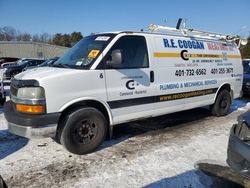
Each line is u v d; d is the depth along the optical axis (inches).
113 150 201.5
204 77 268.2
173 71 235.3
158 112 228.2
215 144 217.0
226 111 307.7
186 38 252.5
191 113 319.6
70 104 179.6
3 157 187.9
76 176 162.1
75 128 184.2
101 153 195.6
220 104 299.4
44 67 202.7
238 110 341.7
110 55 196.2
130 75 205.9
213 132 248.1
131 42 209.2
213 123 278.4
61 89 175.3
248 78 438.6
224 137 234.4
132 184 153.8
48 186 151.2
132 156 190.9
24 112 174.1
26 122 169.8
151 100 221.0
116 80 199.0
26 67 761.6
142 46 215.2
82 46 212.8
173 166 176.6
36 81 170.4
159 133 243.3
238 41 320.8
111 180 157.8
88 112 187.0
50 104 172.6
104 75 192.7
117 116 203.6
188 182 157.3
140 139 226.4
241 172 142.6
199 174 166.7
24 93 174.1
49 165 176.2
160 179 159.8
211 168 174.9
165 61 228.8
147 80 216.4
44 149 201.9
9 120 179.9
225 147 210.7
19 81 177.3
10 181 156.1
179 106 245.1
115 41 200.1
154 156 191.2
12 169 170.6
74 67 191.2
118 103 202.1
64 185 152.1
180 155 193.9
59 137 186.5
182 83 244.5
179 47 241.9
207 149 206.2
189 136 235.8
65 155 191.8
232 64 305.4
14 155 191.3
